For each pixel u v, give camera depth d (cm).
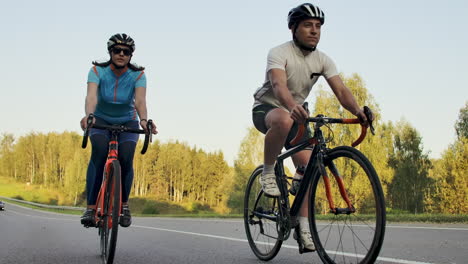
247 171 5072
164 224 967
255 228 380
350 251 259
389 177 3253
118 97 408
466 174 3103
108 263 313
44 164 13700
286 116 318
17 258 376
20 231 729
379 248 235
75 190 10931
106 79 405
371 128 276
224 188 5841
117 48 390
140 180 13038
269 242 353
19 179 14262
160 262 352
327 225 283
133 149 387
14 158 14775
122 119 419
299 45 329
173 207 10944
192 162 13350
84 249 440
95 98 394
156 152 13412
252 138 5150
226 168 13375
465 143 3150
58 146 13775
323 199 285
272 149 329
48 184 13212
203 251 418
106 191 343
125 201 392
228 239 536
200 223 974
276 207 347
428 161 4259
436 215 856
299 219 320
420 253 377
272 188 336
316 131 296
